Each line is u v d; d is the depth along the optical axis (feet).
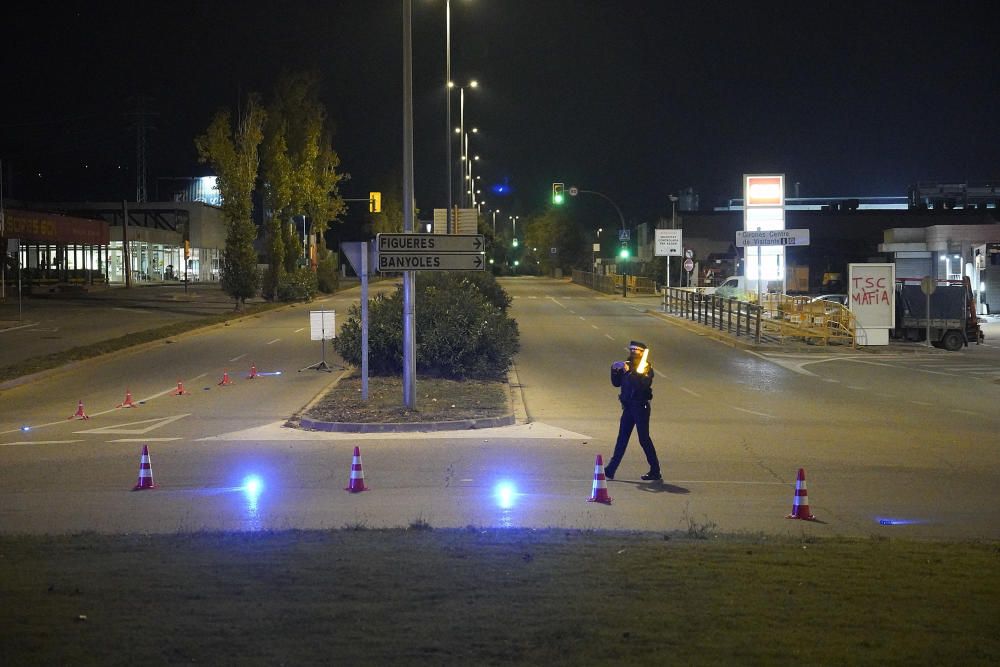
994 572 24.34
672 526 33.68
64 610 19.51
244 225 160.35
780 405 68.39
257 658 16.49
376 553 25.62
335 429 55.67
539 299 216.74
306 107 199.72
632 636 17.95
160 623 18.56
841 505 38.04
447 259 58.85
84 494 39.17
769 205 163.02
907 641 17.99
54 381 80.38
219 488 40.32
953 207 299.17
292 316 157.38
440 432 55.47
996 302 169.27
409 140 59.82
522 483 41.50
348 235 409.49
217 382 78.95
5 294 200.34
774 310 140.77
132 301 188.34
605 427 57.67
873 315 114.32
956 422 60.70
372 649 17.02
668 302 171.53
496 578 22.56
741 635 18.15
